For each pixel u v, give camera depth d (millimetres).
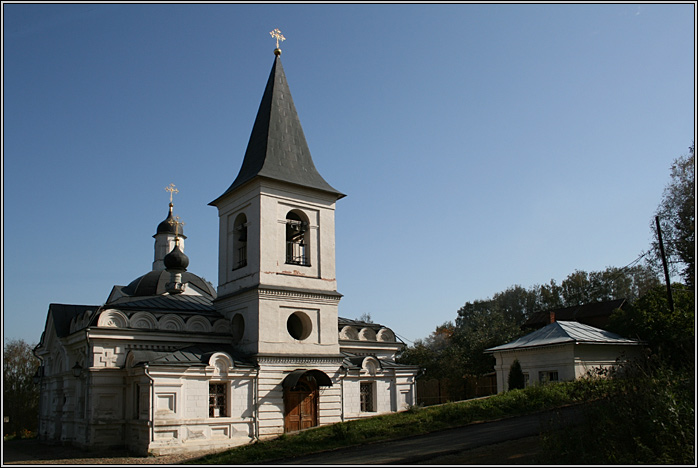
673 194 40062
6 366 53938
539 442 17344
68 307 32844
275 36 34719
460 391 49875
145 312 28219
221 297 30688
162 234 45906
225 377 26297
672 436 13969
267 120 32094
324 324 30047
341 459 18484
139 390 25969
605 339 37281
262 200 29344
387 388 31656
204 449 24938
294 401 28203
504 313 89438
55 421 31500
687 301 39219
